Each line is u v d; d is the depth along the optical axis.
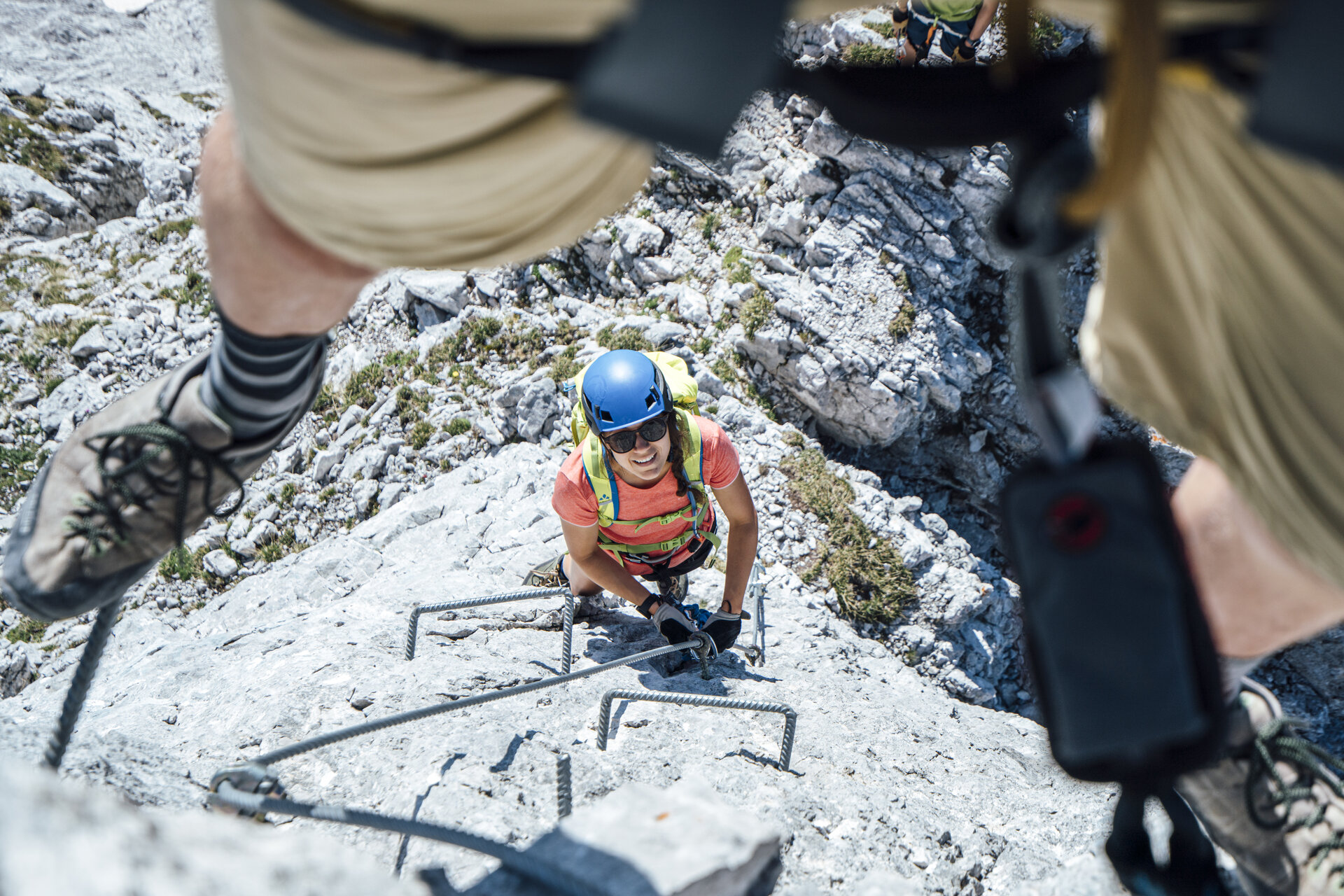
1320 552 1.13
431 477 11.22
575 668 4.48
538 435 11.28
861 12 11.84
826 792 3.39
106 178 16.94
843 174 12.66
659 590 4.97
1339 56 0.67
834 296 12.23
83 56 19.98
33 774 0.83
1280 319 1.00
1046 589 1.00
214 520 11.38
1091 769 1.07
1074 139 0.90
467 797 2.87
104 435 1.43
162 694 4.35
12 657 9.11
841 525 11.11
